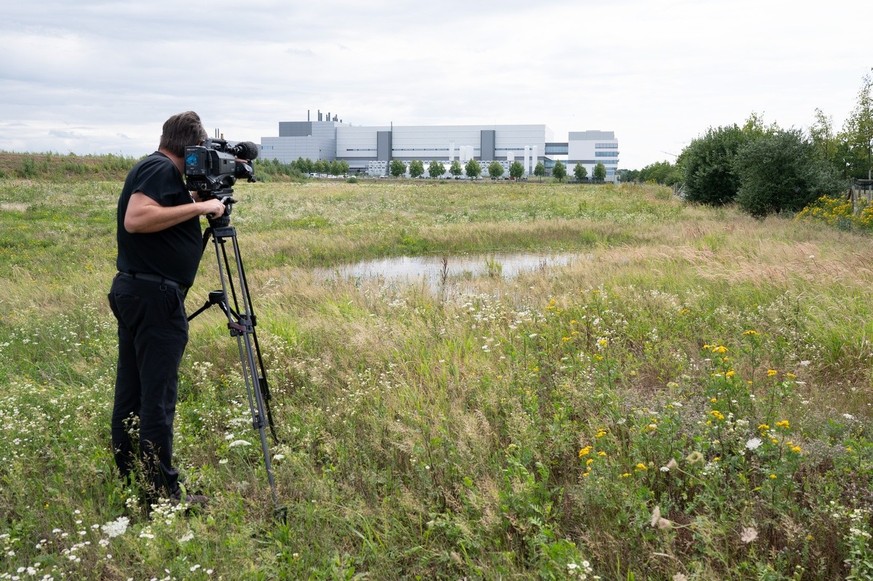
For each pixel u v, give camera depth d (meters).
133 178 3.50
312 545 3.18
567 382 4.61
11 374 5.90
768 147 25.03
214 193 3.69
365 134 186.75
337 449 4.02
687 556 2.97
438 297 8.91
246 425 4.41
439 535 3.20
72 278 11.39
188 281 3.65
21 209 28.12
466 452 3.77
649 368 5.63
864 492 3.29
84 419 4.48
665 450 3.64
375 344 6.05
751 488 3.46
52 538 3.27
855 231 17.19
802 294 7.36
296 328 6.85
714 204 32.16
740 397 4.19
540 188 61.31
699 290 8.23
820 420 4.17
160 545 2.98
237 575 2.84
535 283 10.08
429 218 25.41
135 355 3.74
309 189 52.12
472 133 181.62
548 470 3.64
